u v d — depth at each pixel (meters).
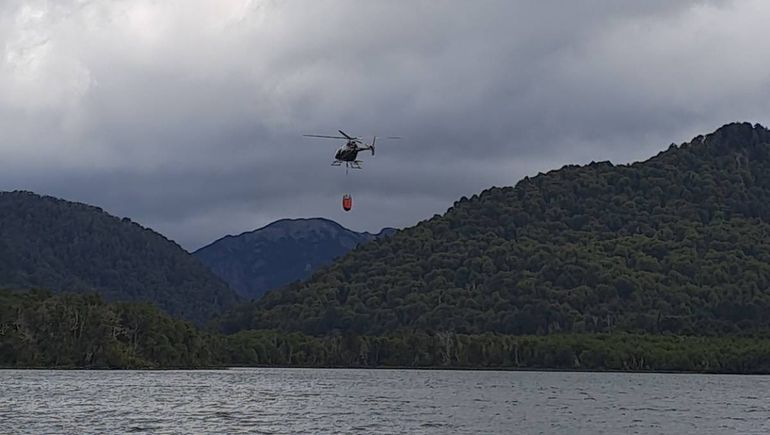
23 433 88.12
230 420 103.00
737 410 126.38
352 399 139.00
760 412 123.19
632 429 100.88
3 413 106.06
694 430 100.38
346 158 95.44
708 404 137.38
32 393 136.50
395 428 97.62
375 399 140.00
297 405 125.50
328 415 110.81
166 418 103.44
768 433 98.06
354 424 100.75
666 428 102.19
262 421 102.56
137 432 90.00
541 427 101.62
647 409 126.94
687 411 124.00
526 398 147.00
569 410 123.69
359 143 95.81
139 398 131.25
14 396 129.88
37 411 109.00
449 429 97.81
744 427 103.69
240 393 148.00
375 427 98.25
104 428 92.81
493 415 114.25
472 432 95.50
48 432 88.94
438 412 117.19
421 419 107.50
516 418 110.88
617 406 131.75
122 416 104.69
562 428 100.94
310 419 105.50
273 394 148.38
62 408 113.25
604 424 105.62
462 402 135.50
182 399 131.50
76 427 93.25
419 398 143.50
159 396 136.12
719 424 106.81
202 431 92.06
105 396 133.38
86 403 120.94
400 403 132.00
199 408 117.44
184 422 99.88
